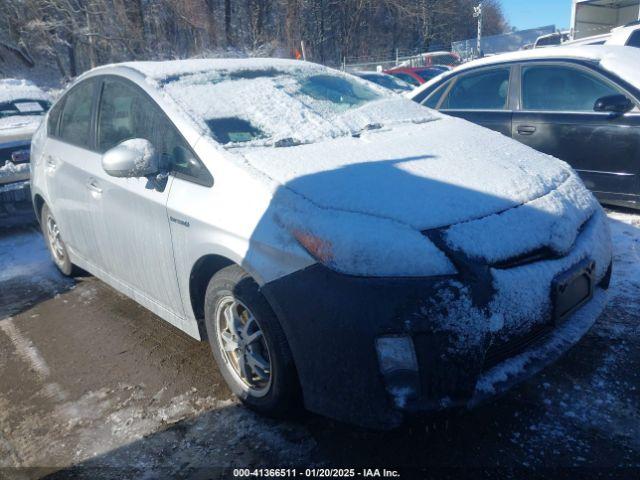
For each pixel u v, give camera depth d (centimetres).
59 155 410
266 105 342
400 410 214
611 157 473
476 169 281
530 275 234
